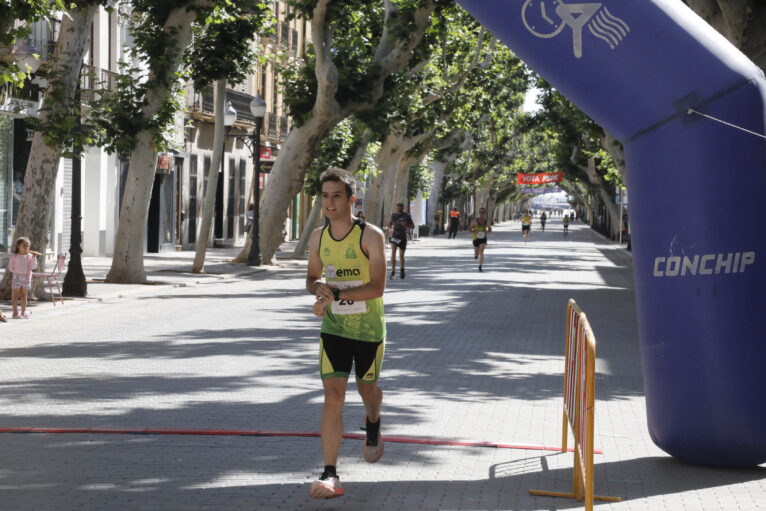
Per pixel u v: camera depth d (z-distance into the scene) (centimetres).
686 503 731
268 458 832
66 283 2330
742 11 1738
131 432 916
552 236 9400
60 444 869
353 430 949
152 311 2089
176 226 4881
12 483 740
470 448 893
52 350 1477
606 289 2998
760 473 836
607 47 836
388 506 702
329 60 3419
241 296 2489
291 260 4278
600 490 765
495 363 1434
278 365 1358
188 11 2698
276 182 3794
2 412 1008
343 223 732
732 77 816
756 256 819
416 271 3706
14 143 3216
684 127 820
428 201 8750
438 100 5212
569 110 4106
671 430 848
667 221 830
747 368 820
